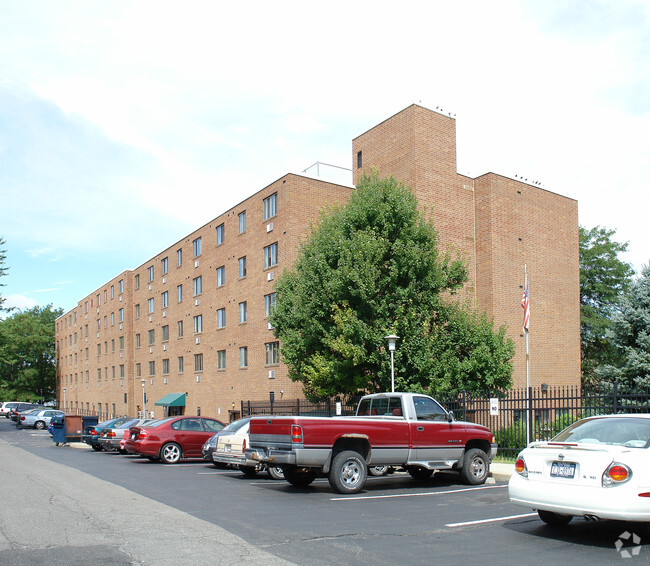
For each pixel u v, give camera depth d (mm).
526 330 22125
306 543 7480
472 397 20797
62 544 7305
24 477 14516
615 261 41875
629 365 22562
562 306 31812
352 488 12117
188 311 41719
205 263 39406
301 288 21719
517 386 29062
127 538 7637
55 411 51938
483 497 11586
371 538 7816
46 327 90312
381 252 19906
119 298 56062
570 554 7027
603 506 7238
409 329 19797
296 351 22562
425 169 28078
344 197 31219
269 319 24562
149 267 49906
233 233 35781
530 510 10016
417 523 8844
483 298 29219
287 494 11953
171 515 9312
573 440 8555
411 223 20859
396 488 13039
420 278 20438
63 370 80750
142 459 21250
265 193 31969
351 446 12562
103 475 15297
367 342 19703
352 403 23312
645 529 8383
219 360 36969
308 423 11930
